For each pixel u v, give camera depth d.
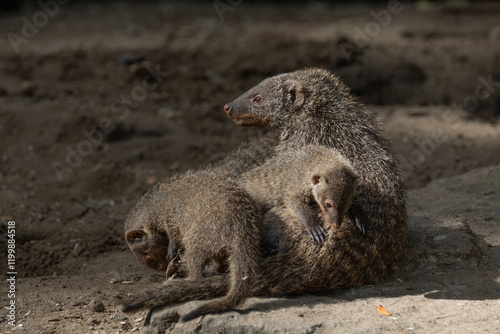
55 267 15.45
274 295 10.48
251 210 10.79
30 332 10.73
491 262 12.47
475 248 12.70
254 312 9.79
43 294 12.60
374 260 11.19
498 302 10.58
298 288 10.51
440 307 10.32
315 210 11.20
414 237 13.15
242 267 9.98
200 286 10.06
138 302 9.89
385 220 11.38
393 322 9.65
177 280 10.16
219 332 9.46
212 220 10.48
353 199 11.17
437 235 13.18
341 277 10.79
